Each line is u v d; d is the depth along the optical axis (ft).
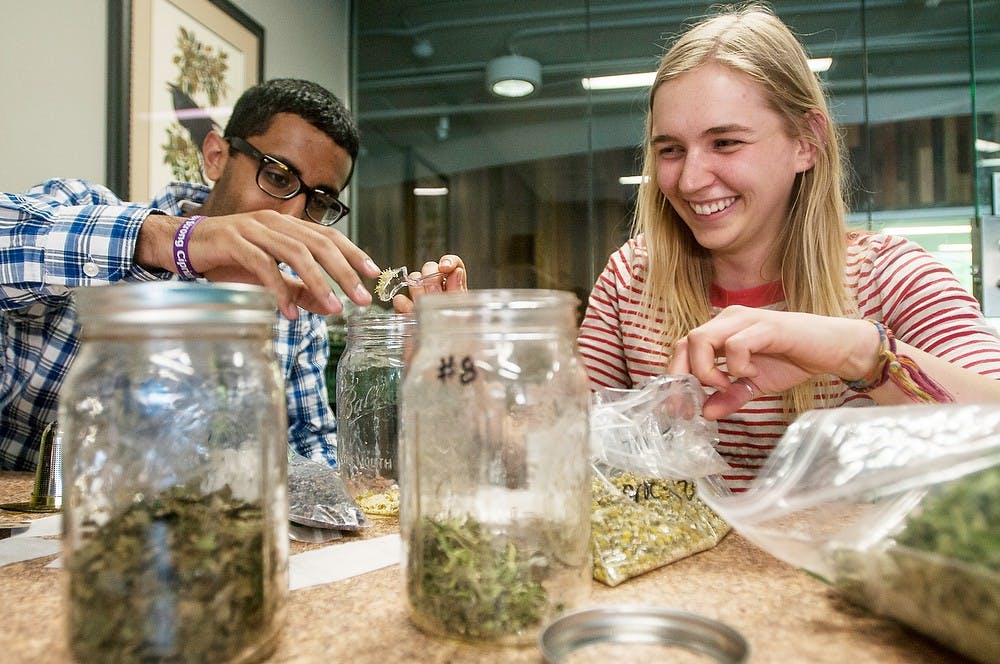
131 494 1.32
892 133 9.41
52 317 4.42
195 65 7.03
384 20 10.98
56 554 2.18
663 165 3.69
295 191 4.74
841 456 1.73
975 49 7.92
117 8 5.95
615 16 10.32
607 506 2.11
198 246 2.67
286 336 5.24
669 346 4.12
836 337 2.54
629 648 1.39
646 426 2.32
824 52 9.60
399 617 1.66
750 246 3.97
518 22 10.59
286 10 9.09
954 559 1.28
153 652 1.23
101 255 3.11
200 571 1.27
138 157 6.20
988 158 7.88
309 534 2.36
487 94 10.71
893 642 1.48
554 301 1.61
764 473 1.91
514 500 1.58
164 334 1.35
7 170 5.02
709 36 3.46
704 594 1.79
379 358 3.00
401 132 10.93
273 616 1.41
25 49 5.14
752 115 3.35
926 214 9.25
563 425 1.61
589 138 10.43
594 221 10.39
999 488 1.32
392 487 2.92
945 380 2.70
